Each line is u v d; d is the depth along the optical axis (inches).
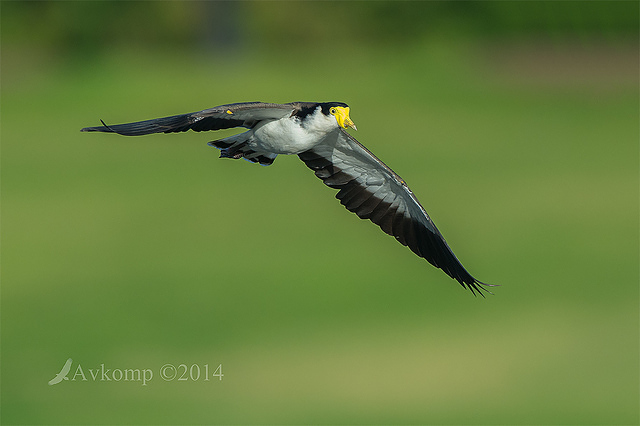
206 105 2124.8
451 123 1963.6
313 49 2647.6
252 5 2672.2
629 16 2369.6
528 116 2049.7
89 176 1576.0
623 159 1663.4
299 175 1593.3
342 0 2694.4
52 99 2202.3
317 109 459.2
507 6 2554.1
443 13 2630.4
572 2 2434.8
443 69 2439.7
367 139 1847.9
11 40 2539.4
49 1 2561.5
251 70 2465.6
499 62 2434.8
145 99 2193.7
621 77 2252.7
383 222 502.6
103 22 2596.0
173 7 2625.5
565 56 2438.5
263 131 463.2
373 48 2628.0
